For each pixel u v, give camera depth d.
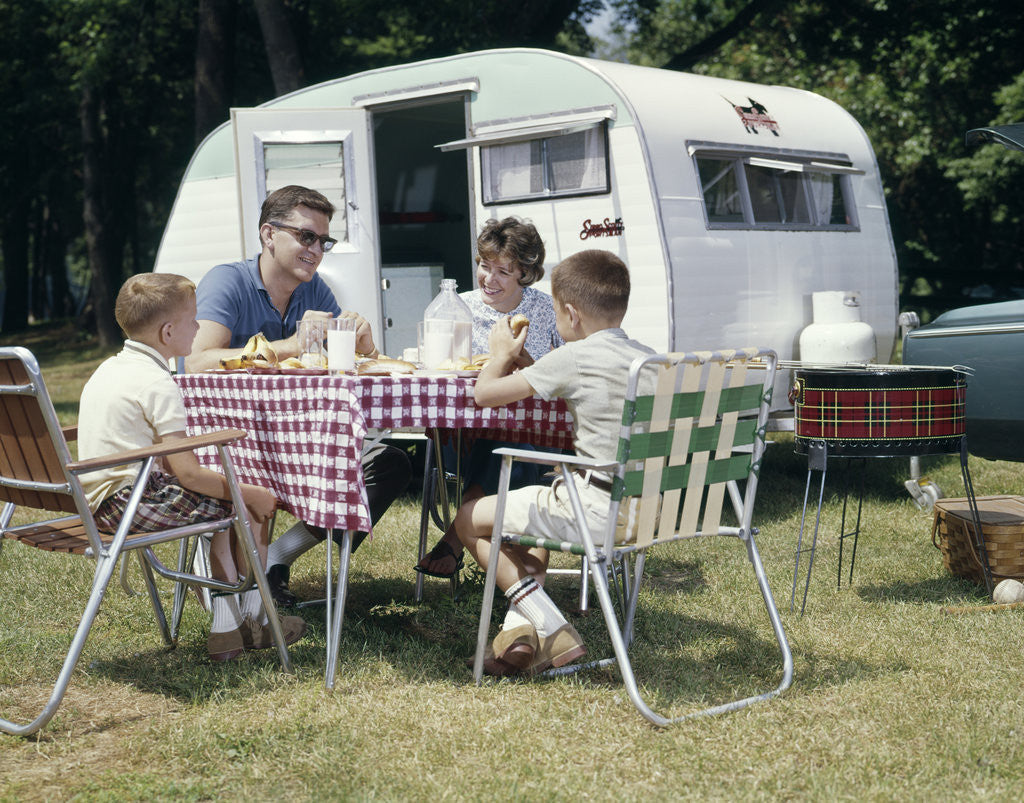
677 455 3.07
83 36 16.30
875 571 4.69
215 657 3.53
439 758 2.76
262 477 3.53
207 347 4.05
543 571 3.71
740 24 13.36
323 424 3.16
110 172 20.36
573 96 6.13
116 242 20.56
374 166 7.25
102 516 3.16
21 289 28.00
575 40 15.94
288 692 3.23
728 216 6.25
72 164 24.27
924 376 3.94
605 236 6.01
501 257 4.26
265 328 4.27
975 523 4.23
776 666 3.46
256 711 3.09
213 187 7.71
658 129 5.93
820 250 6.82
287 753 2.81
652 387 3.08
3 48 19.30
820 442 3.99
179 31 17.66
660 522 3.09
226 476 3.17
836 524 5.72
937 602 4.21
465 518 3.34
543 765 2.72
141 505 3.15
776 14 14.15
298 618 3.72
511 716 3.01
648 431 2.97
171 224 7.97
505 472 3.15
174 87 20.09
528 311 4.47
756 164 6.43
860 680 3.30
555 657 3.29
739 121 6.51
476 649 3.36
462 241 9.18
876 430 3.93
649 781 2.64
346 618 4.04
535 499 3.20
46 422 2.83
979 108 14.08
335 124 7.16
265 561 3.69
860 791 2.57
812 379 4.00
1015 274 9.33
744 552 5.06
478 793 2.56
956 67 13.45
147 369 3.19
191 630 3.83
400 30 16.56
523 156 6.40
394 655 3.59
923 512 6.03
